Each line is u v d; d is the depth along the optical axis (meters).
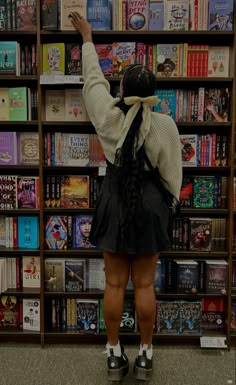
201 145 2.16
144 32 2.06
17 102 2.16
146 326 1.79
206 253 2.19
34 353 2.12
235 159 2.18
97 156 2.16
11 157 2.19
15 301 2.27
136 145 1.60
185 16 2.05
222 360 2.07
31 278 2.27
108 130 1.63
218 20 2.04
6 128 2.33
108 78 2.08
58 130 2.31
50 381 1.85
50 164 2.18
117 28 2.07
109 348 1.84
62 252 2.20
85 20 2.01
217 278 2.20
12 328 2.27
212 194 2.20
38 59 2.08
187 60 2.11
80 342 2.23
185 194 2.21
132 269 1.77
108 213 1.66
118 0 2.06
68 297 2.23
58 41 2.21
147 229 1.64
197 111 2.15
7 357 2.08
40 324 2.22
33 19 2.07
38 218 2.23
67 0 2.03
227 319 2.20
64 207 2.20
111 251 1.65
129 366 1.99
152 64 2.12
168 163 1.67
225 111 2.14
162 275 2.24
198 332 2.21
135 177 1.60
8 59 2.11
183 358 2.08
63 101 2.18
